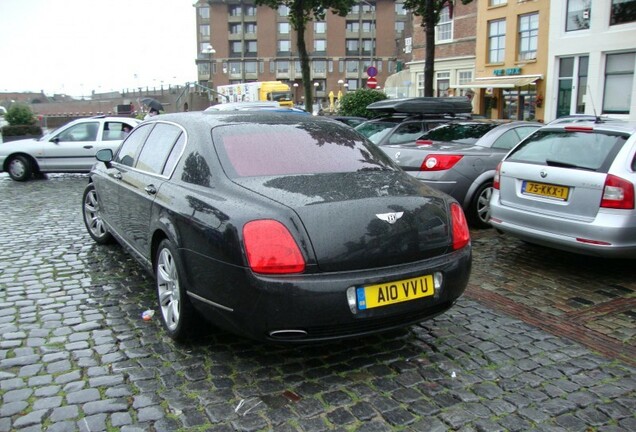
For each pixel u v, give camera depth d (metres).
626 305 4.82
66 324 4.36
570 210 5.32
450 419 3.09
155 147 4.92
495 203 6.14
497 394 3.36
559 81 23.64
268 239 3.21
